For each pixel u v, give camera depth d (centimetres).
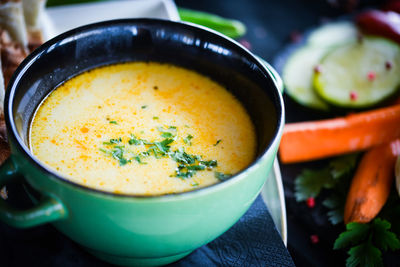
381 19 59
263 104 36
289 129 48
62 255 36
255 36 60
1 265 35
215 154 36
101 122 37
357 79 54
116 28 38
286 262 37
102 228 32
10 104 33
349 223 42
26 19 45
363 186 45
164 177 35
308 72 56
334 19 62
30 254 36
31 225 31
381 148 47
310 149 48
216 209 32
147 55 40
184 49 39
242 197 32
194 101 39
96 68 39
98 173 35
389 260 42
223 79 39
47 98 37
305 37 60
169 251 33
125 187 34
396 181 44
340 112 52
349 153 49
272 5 64
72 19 50
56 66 37
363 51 56
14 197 38
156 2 51
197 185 34
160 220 31
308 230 44
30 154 31
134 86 39
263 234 38
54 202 31
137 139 36
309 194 46
